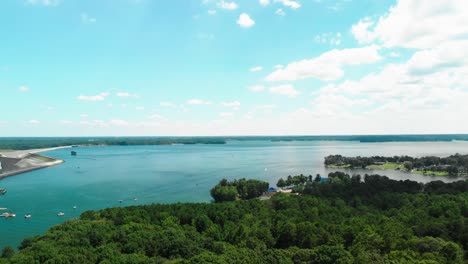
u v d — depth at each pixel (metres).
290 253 92.56
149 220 141.00
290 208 157.00
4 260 97.38
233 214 146.50
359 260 81.31
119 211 151.12
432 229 113.81
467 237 104.38
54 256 92.75
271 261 86.50
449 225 115.81
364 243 99.94
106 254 95.69
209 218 144.62
